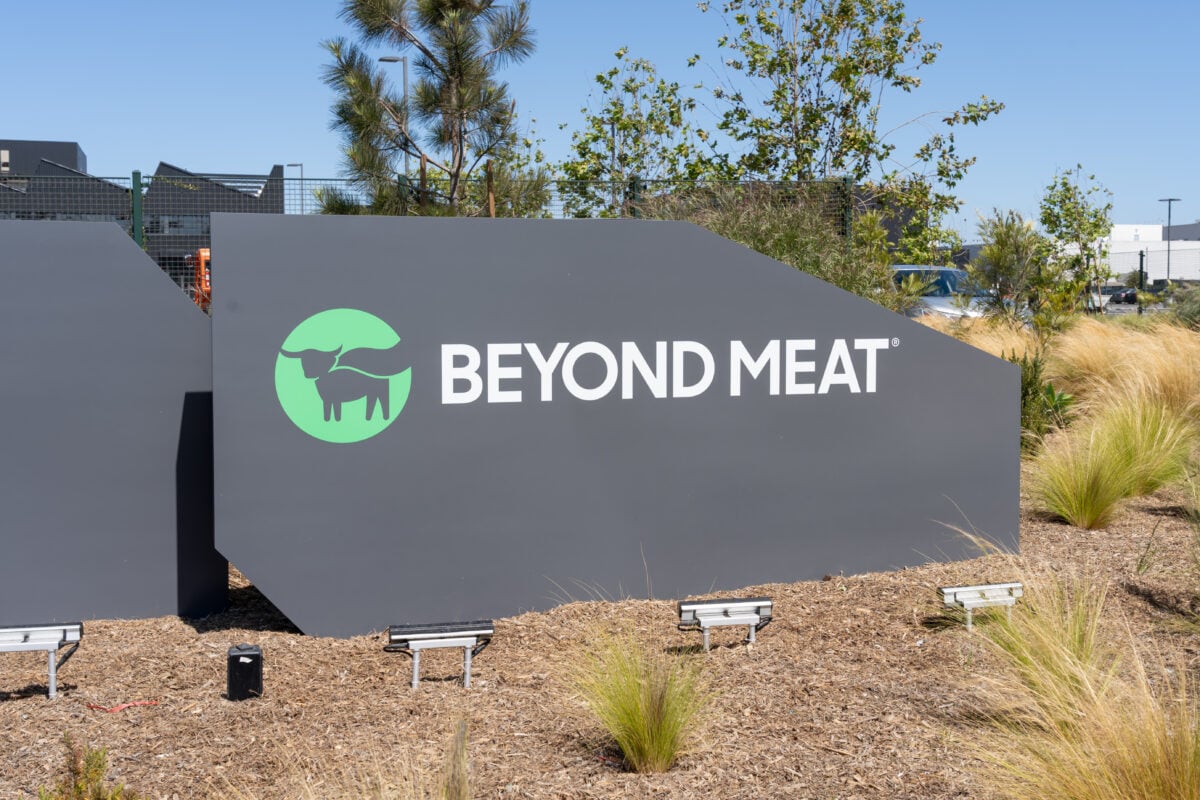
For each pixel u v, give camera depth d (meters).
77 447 5.80
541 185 14.46
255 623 5.84
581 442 5.96
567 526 5.96
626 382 6.02
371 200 14.30
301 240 5.55
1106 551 6.60
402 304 5.69
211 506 5.96
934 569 6.41
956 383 6.55
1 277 5.68
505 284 5.82
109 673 4.94
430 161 15.05
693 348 6.11
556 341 5.90
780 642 5.23
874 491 6.45
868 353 6.39
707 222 11.91
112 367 5.82
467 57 14.57
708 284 6.12
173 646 5.38
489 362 5.81
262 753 4.00
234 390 5.49
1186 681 4.41
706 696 4.31
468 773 3.75
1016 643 4.60
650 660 4.49
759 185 13.98
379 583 5.70
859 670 4.80
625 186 14.16
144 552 5.90
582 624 5.60
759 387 6.23
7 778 3.78
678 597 6.15
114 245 5.82
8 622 5.74
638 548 6.08
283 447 5.55
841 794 3.59
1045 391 10.38
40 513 5.76
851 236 14.15
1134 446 8.31
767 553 6.29
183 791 3.69
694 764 3.86
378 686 4.75
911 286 13.05
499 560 5.87
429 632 4.70
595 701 4.11
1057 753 3.47
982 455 6.61
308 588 5.60
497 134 15.05
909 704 4.37
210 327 5.93
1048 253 16.16
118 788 3.25
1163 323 15.57
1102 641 4.86
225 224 5.45
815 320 6.30
